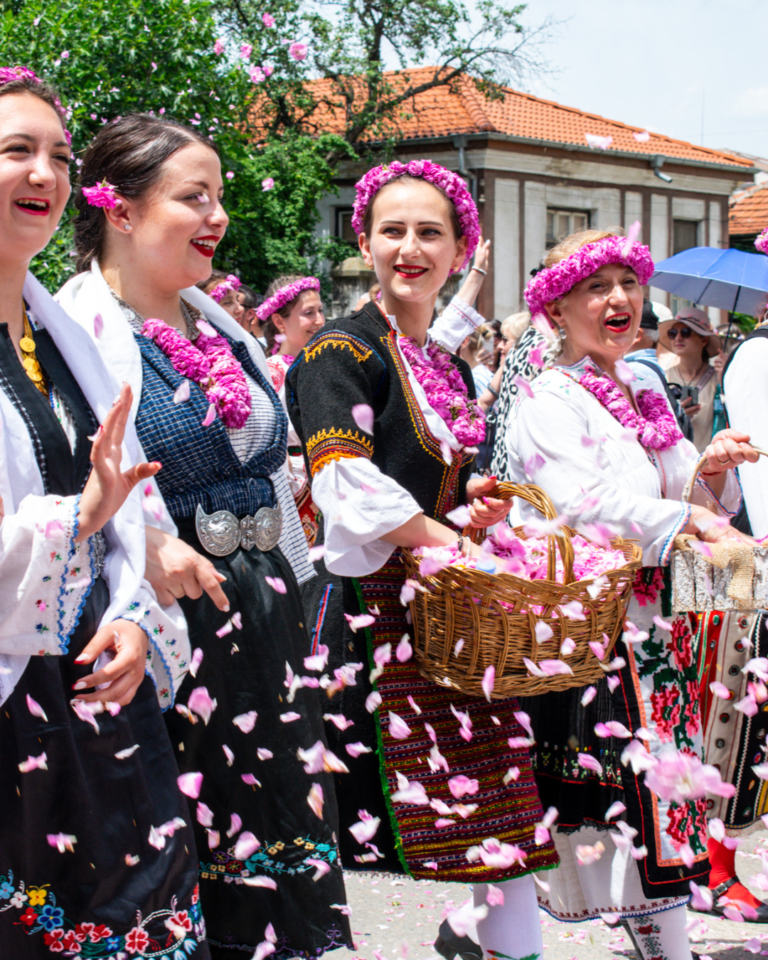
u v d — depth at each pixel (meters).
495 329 8.36
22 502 1.67
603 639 2.21
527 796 2.31
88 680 1.69
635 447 2.61
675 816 2.38
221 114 13.16
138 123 2.19
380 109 20.84
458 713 2.27
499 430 3.24
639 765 2.28
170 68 12.47
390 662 2.28
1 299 1.83
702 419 6.43
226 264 17.31
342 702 2.30
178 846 1.78
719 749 2.96
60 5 11.78
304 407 2.31
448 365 2.51
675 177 22.98
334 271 17.22
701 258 7.79
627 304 2.60
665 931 2.44
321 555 2.28
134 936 1.72
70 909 1.69
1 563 1.62
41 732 1.68
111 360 2.05
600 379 2.63
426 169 2.44
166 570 1.91
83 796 1.70
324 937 2.09
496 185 20.80
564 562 2.14
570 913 2.53
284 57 19.11
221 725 2.06
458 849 2.22
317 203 21.98
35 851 1.67
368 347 2.33
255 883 2.06
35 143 1.78
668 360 6.75
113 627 1.76
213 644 2.06
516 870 2.24
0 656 1.66
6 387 1.76
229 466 2.14
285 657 2.13
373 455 2.32
